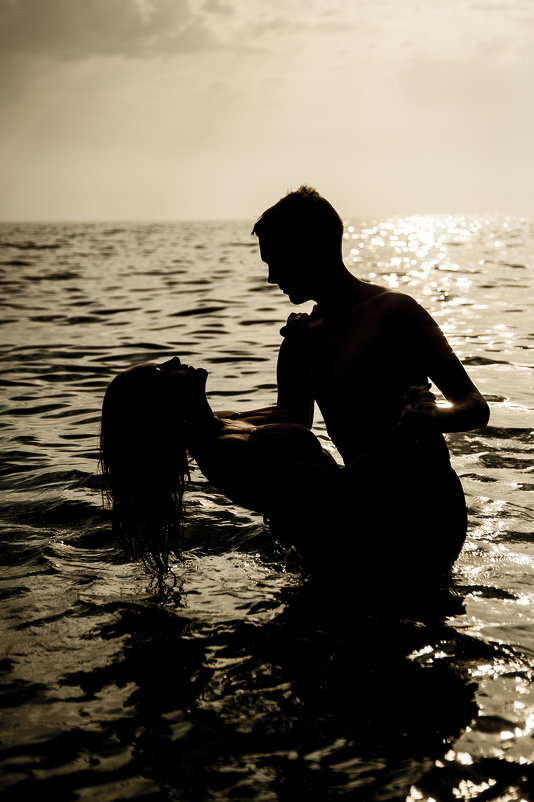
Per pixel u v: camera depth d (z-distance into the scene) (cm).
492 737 169
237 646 211
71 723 177
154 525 250
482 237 3503
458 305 1046
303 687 190
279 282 255
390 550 254
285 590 247
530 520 298
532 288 1252
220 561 272
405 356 244
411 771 159
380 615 228
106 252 2453
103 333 840
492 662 200
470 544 277
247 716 179
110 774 159
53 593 246
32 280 1480
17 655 208
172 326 885
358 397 248
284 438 248
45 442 423
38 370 639
